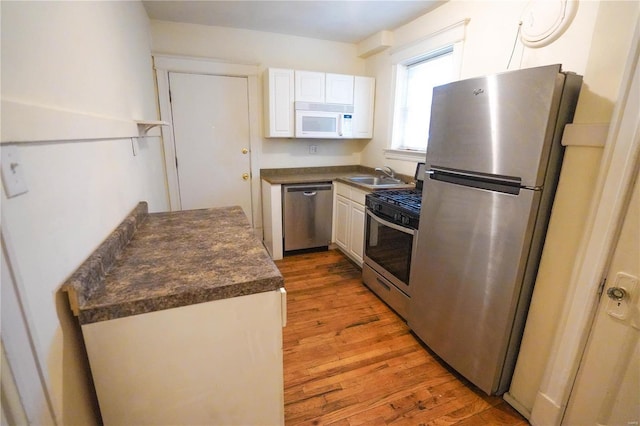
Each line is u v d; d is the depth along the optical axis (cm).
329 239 354
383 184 304
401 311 220
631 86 99
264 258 112
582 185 118
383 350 191
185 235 138
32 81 73
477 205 145
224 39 315
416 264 191
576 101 121
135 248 122
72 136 88
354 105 350
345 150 396
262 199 361
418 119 309
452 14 242
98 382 85
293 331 208
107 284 92
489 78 133
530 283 139
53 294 74
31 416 62
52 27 84
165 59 294
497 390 154
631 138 99
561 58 166
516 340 148
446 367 177
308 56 350
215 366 96
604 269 110
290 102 325
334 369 174
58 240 78
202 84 315
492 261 142
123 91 165
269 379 103
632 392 107
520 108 123
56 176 79
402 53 303
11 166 60
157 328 87
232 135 338
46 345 69
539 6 155
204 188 339
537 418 138
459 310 162
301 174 373
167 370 91
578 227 121
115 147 134
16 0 67
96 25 122
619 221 104
